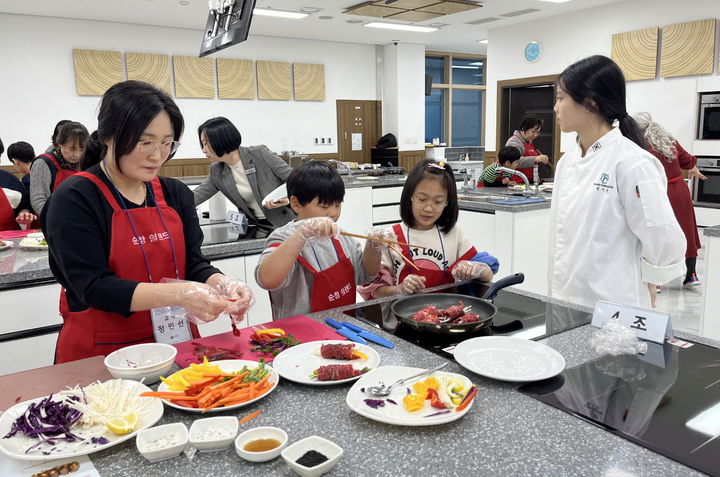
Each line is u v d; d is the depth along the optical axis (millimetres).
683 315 3684
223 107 7324
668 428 831
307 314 1433
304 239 1344
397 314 1304
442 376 975
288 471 741
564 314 1406
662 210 1518
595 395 948
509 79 7359
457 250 1889
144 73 6605
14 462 771
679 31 5547
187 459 777
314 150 8227
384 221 5461
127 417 855
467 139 10383
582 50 6445
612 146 1610
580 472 725
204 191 3025
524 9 6262
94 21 6285
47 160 2906
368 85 8602
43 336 2178
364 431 841
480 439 812
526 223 3676
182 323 1396
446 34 7781
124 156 1157
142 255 1320
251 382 968
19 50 5910
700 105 5184
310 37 7758
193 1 5453
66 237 1179
